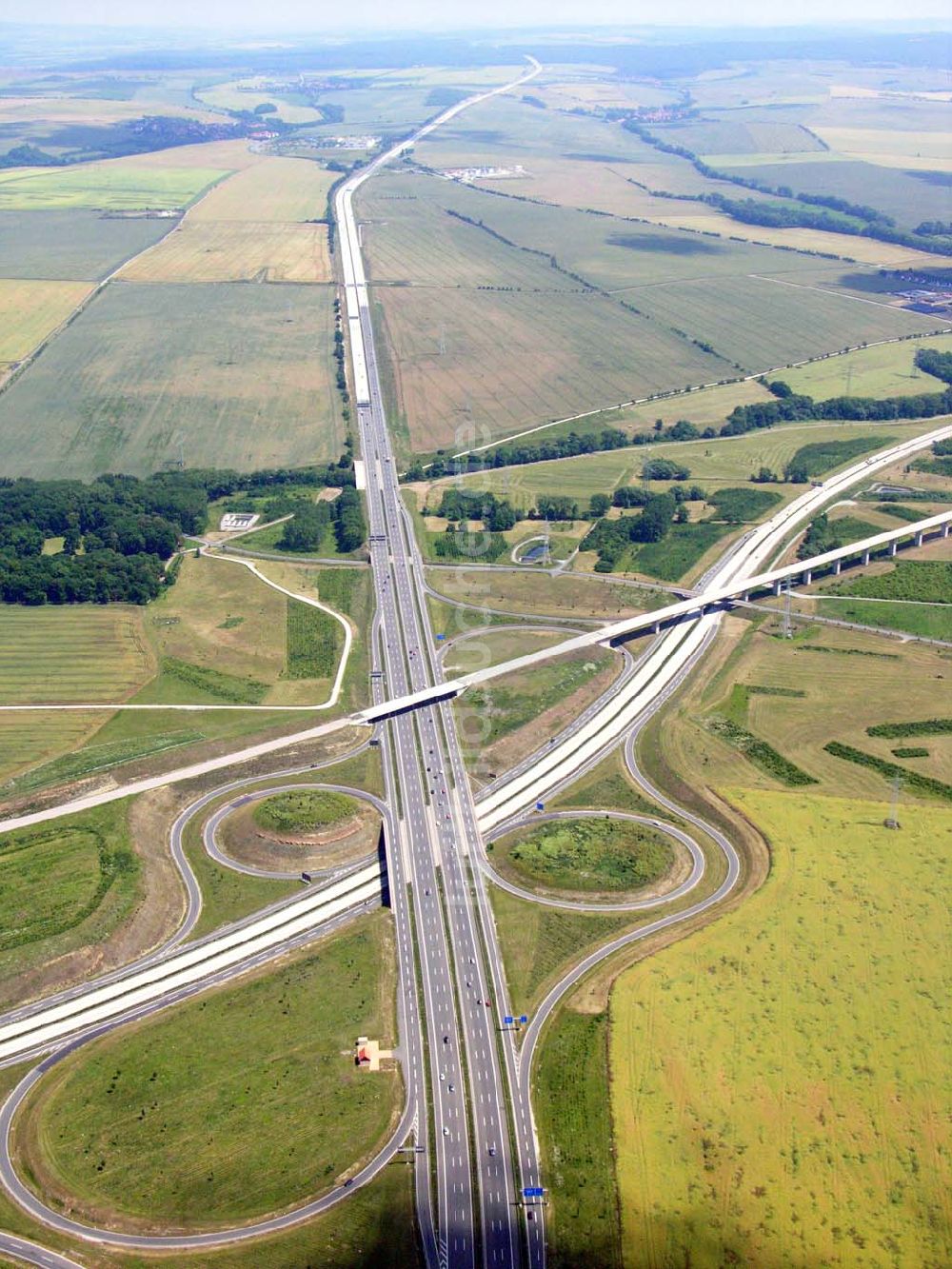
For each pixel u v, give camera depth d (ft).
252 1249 652.48
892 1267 620.49
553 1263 637.30
